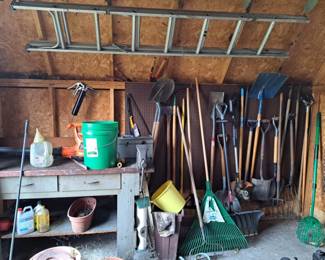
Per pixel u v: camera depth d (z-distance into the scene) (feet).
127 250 7.01
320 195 9.53
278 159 9.46
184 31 7.77
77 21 7.29
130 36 7.79
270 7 7.36
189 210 9.11
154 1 7.02
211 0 7.08
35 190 6.38
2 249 7.37
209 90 9.13
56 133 8.57
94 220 7.33
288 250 7.84
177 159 9.20
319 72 9.32
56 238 8.04
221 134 9.27
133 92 8.68
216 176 9.45
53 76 8.41
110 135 6.49
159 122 8.90
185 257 7.41
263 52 7.97
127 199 6.86
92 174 6.53
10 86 8.08
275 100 9.48
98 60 8.20
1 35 7.35
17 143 8.39
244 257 7.46
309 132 9.70
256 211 8.64
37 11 6.78
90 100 8.65
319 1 7.26
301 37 8.18
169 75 8.90
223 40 8.11
